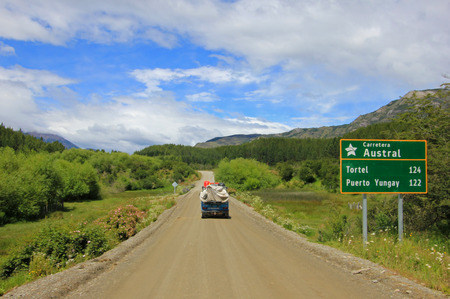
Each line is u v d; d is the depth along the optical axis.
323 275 6.80
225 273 7.00
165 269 7.46
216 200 21.11
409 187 10.43
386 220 13.88
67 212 39.59
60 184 42.94
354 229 14.44
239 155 178.50
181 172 111.69
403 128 16.72
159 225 17.16
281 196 54.53
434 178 13.19
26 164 41.38
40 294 5.41
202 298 5.27
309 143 167.38
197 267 7.62
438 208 13.41
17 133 105.38
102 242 10.04
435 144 15.05
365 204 10.09
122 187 76.94
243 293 5.52
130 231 13.36
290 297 5.29
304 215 27.36
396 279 6.21
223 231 14.75
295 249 10.15
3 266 9.04
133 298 5.32
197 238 12.59
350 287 5.87
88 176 56.78
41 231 9.92
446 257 7.57
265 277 6.64
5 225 30.03
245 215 23.23
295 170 93.88
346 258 8.16
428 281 5.99
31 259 8.68
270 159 162.50
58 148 114.12
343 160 10.27
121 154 106.19
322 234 13.82
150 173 95.06
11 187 31.97
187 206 31.61
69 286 5.95
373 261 7.99
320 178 81.06
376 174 10.33
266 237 12.85
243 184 73.75
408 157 10.52
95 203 51.19
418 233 12.73
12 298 5.32
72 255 9.05
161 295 5.45
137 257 9.04
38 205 35.97
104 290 5.81
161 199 40.16
